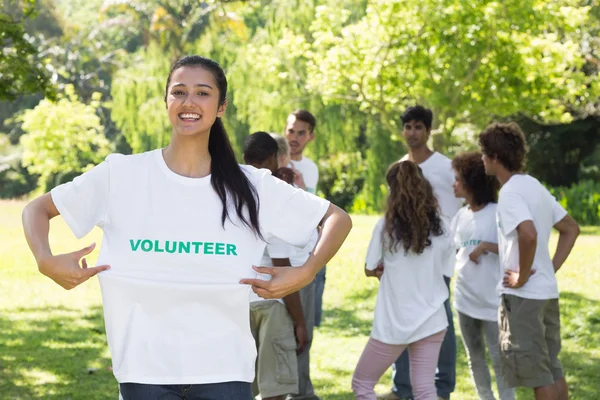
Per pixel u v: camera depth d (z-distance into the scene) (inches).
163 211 139.9
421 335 246.2
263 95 1316.4
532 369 237.6
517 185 240.8
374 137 1457.9
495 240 274.1
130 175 141.6
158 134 1396.4
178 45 1419.8
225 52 1360.7
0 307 507.8
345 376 346.6
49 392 322.3
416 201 248.5
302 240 145.5
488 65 1037.8
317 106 1349.7
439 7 986.1
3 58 385.1
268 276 234.5
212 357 138.3
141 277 138.0
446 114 1101.7
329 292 555.8
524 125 1593.3
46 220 138.9
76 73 1952.5
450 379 295.0
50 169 1813.5
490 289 274.8
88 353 393.4
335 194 1748.3
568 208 1216.8
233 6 1310.3
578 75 1099.3
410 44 1018.1
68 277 134.0
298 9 1279.5
